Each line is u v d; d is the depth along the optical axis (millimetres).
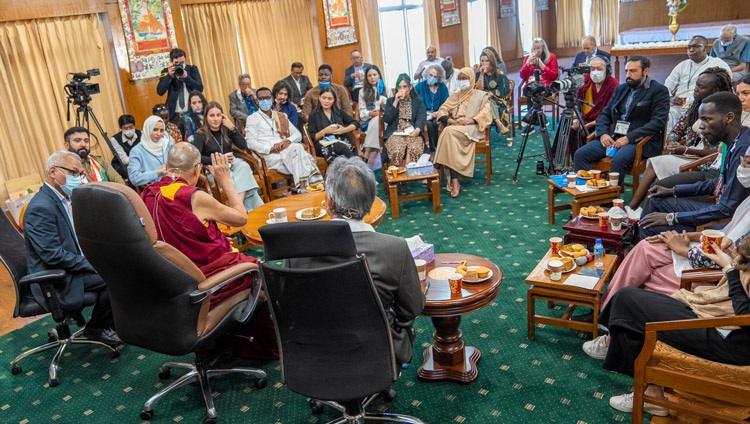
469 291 2758
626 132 5086
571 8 15242
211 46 7793
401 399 2838
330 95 6262
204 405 2963
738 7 12836
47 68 6164
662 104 4902
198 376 2936
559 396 2754
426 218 5320
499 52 13609
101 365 3426
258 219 4082
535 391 2809
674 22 9727
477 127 5824
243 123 6934
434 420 2668
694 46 5863
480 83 7371
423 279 2836
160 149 5234
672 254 2908
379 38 10398
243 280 2967
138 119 6988
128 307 2619
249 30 8250
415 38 11266
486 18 13203
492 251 4441
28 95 6062
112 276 2518
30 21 5988
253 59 8375
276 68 8688
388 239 2209
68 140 4637
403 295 2236
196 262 2879
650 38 13508
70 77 6316
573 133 5949
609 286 3119
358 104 7383
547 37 15922
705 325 2059
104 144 6582
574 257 3266
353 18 9750
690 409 2182
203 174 5074
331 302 2066
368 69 7422
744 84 3857
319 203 4277
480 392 2840
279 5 8617
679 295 2527
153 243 2418
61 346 3391
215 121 5387
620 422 2539
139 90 6961
